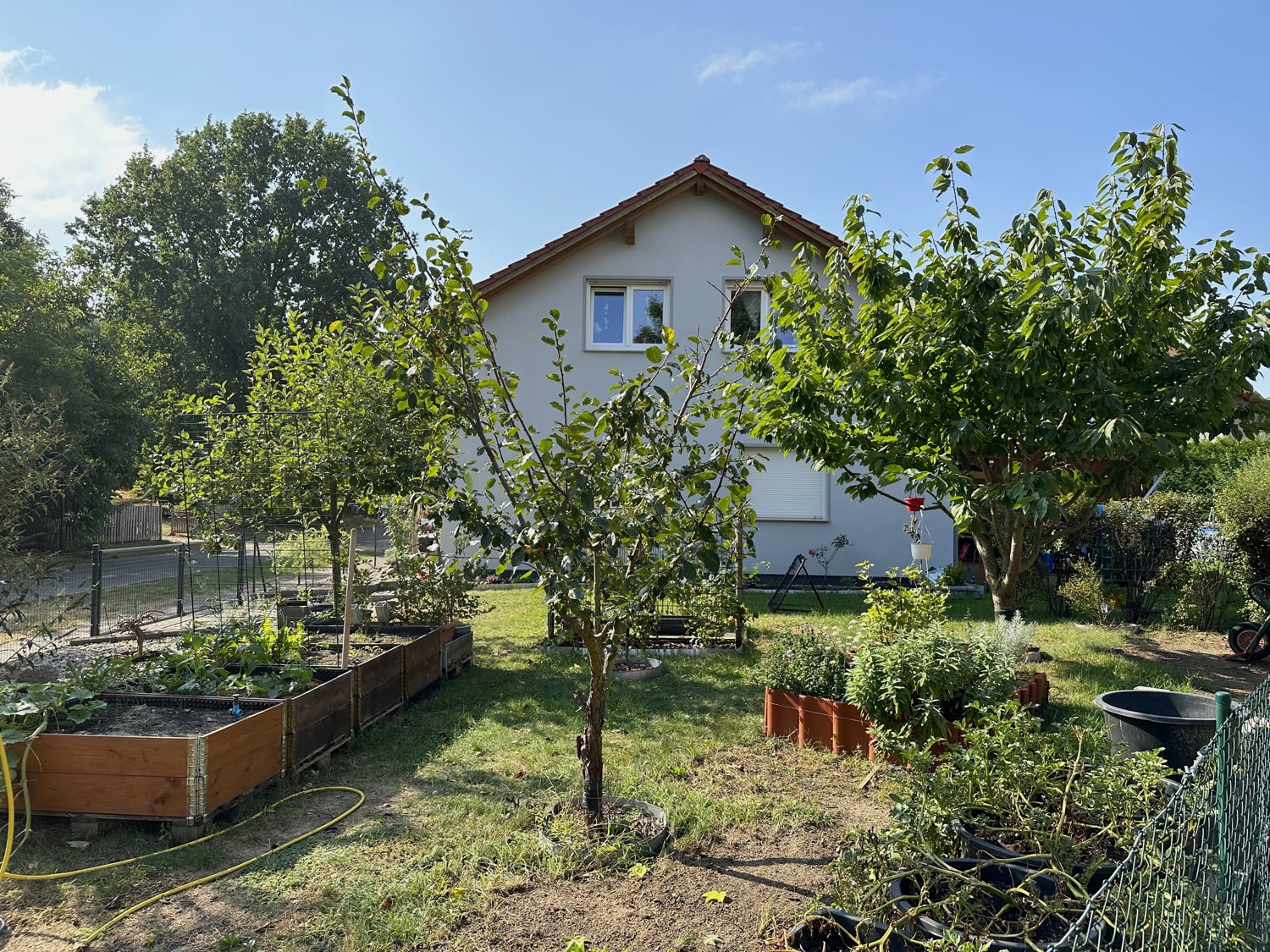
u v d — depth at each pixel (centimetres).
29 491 499
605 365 1542
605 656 454
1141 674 802
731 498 426
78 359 2494
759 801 489
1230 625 1079
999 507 835
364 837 439
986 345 692
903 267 743
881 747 413
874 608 733
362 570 945
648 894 374
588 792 430
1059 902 294
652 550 432
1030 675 661
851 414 789
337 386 872
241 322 3734
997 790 358
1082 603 1109
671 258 1538
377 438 822
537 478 408
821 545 1525
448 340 404
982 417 717
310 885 386
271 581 1493
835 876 384
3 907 369
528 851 413
